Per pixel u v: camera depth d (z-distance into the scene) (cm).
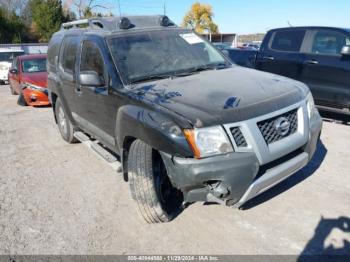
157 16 495
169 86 352
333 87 633
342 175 415
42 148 609
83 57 465
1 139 686
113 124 388
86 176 468
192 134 275
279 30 750
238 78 374
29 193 429
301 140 319
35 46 3156
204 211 356
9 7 5319
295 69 696
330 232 309
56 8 4728
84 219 359
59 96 573
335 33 640
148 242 315
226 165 274
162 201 325
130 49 409
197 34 485
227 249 297
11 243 326
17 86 1134
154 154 322
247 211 351
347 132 583
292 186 393
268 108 297
